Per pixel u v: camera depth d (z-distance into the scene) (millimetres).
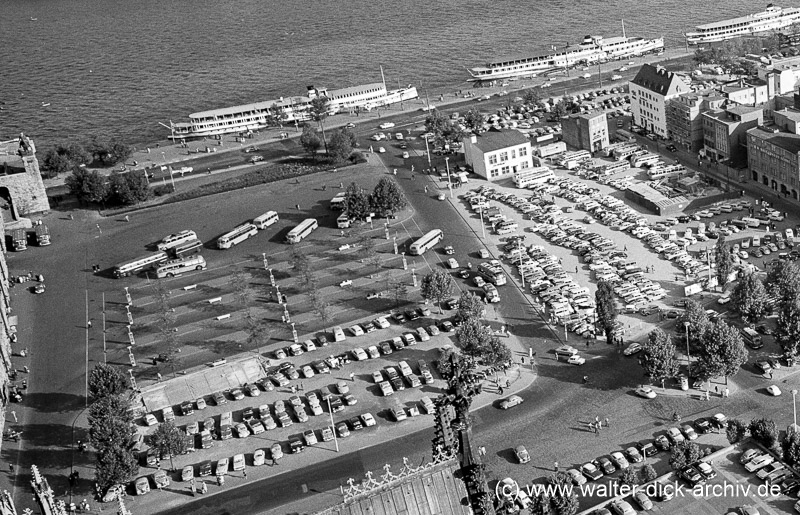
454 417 127000
